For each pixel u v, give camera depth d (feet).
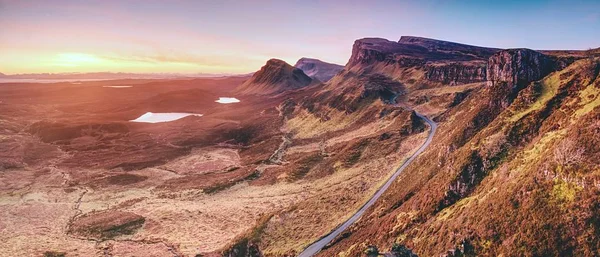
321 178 492.13
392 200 326.85
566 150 199.31
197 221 408.05
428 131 537.65
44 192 536.83
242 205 444.14
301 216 357.61
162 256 325.62
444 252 198.29
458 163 290.56
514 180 219.41
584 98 274.57
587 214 169.99
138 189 550.77
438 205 263.08
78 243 363.56
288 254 281.54
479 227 200.44
